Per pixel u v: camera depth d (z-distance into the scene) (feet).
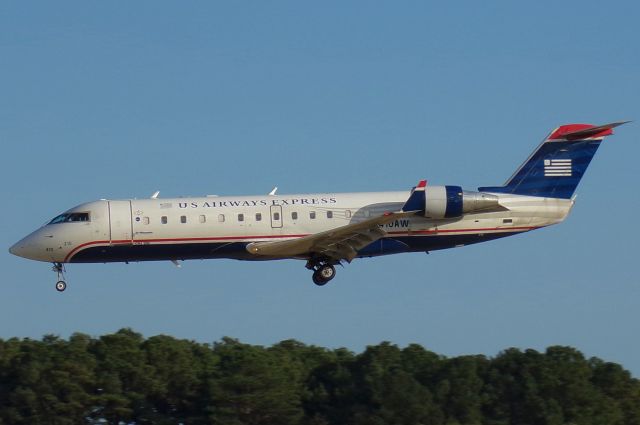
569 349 488.02
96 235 474.49
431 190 470.80
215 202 479.00
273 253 470.80
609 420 455.22
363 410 444.55
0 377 452.76
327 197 483.92
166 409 456.86
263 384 438.81
